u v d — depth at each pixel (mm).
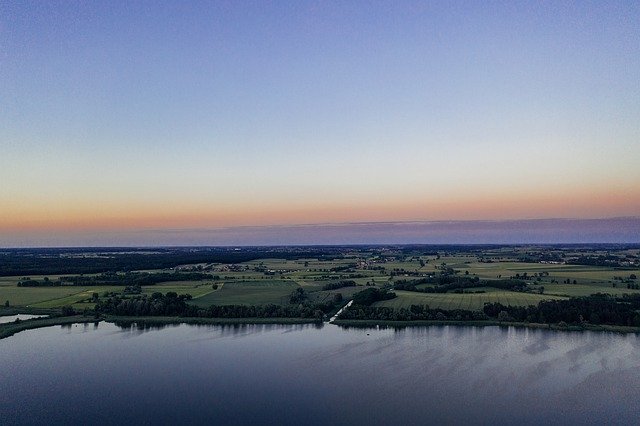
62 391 98125
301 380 102812
